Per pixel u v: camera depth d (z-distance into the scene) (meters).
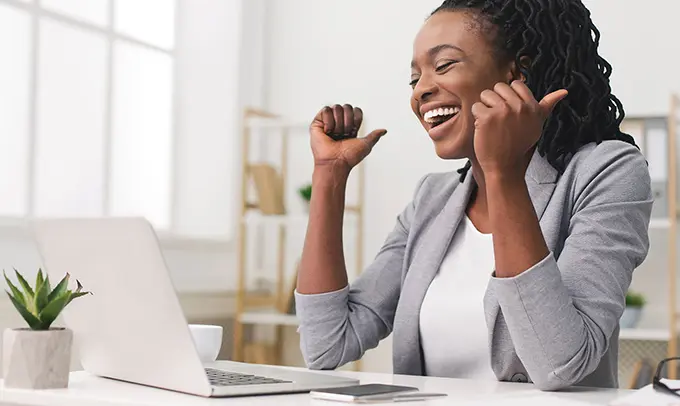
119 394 1.09
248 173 3.82
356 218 3.89
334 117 1.62
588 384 1.46
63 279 1.18
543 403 1.07
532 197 1.44
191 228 3.79
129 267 1.11
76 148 3.16
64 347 1.15
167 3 3.66
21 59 2.93
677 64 3.49
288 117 4.12
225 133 3.97
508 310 1.20
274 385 1.11
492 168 1.20
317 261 1.57
